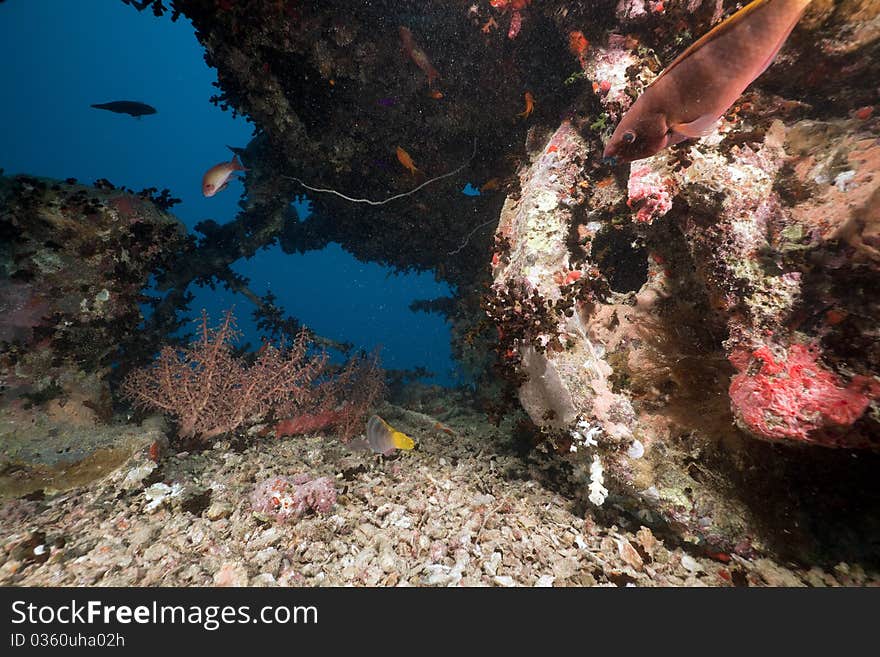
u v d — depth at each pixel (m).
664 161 0.52
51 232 0.77
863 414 0.35
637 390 0.56
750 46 0.28
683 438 0.54
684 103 0.32
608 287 0.63
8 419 0.69
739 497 0.51
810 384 0.37
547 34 0.74
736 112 0.52
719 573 0.49
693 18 0.58
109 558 0.47
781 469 0.50
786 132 0.50
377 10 0.75
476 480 0.72
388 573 0.47
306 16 0.73
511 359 0.62
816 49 0.49
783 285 0.42
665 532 0.55
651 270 0.60
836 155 0.45
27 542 0.50
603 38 0.65
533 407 0.61
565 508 0.64
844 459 0.45
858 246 0.39
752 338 0.42
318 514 0.58
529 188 0.72
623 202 0.66
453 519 0.58
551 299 0.60
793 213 0.44
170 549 0.49
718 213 0.47
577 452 0.58
